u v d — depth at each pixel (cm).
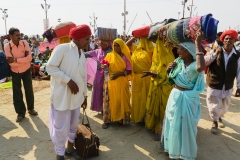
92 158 335
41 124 454
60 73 280
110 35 470
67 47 286
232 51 399
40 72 943
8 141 384
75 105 300
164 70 363
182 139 297
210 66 417
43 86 776
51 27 409
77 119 322
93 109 481
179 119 295
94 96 474
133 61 423
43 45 1205
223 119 495
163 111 375
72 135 330
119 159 334
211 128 430
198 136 411
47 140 389
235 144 384
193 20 270
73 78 290
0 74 434
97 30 456
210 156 345
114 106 426
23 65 453
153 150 360
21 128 436
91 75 500
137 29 410
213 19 261
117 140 392
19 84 459
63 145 312
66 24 402
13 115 502
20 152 350
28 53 459
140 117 429
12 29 430
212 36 264
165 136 320
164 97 371
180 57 293
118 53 415
